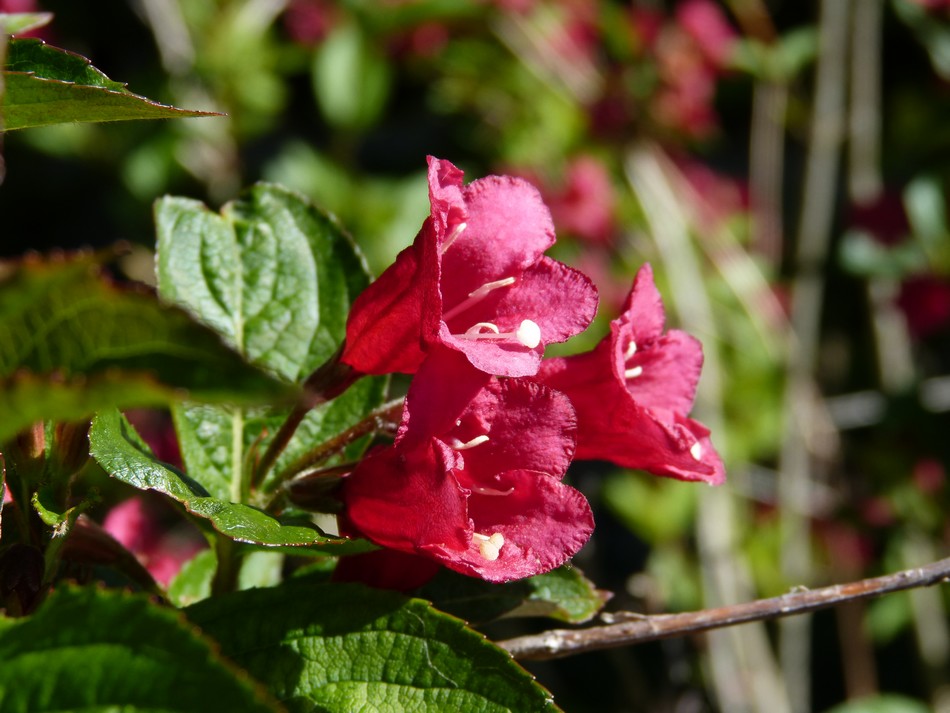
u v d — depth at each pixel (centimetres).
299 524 195
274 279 237
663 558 582
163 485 172
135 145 664
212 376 113
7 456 170
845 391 723
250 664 176
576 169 688
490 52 746
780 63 669
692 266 643
